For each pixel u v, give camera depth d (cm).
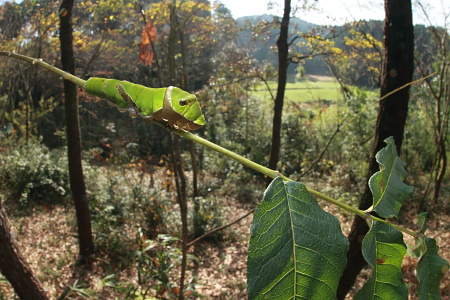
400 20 250
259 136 1103
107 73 1122
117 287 387
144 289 447
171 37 396
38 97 1328
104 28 885
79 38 945
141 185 757
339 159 989
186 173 1047
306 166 993
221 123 1135
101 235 540
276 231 40
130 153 1074
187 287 376
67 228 655
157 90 47
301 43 773
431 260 54
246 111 1131
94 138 1245
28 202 751
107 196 705
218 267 554
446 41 766
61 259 523
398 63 254
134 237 598
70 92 467
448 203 735
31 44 955
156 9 570
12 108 1045
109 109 1319
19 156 823
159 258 382
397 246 49
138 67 1240
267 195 41
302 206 42
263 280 38
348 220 675
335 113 1051
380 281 48
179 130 46
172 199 801
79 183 514
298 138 1081
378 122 268
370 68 944
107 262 506
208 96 798
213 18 852
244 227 712
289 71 2508
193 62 1250
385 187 55
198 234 641
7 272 228
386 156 60
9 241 226
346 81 1182
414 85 904
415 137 909
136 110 47
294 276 39
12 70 1036
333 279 39
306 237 40
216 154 1081
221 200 841
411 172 858
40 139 1005
